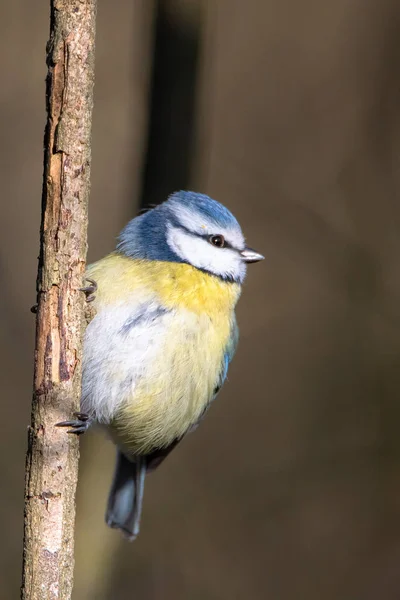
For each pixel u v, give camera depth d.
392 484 11.97
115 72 13.57
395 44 13.48
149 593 11.08
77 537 8.78
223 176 13.39
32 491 4.91
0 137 13.25
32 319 12.64
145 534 11.49
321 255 13.08
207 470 12.23
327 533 11.71
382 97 13.45
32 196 13.25
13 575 10.63
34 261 13.02
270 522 11.85
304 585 11.36
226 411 12.78
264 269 13.24
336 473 12.14
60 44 4.94
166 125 8.53
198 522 11.71
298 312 13.10
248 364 13.00
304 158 13.48
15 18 13.36
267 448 12.41
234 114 13.62
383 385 12.38
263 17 13.89
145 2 8.92
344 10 13.80
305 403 12.64
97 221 13.26
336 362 12.68
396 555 11.57
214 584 11.23
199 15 8.52
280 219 13.25
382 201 13.09
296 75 13.74
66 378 5.02
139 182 8.73
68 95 4.96
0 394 12.05
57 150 4.99
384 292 12.69
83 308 5.12
